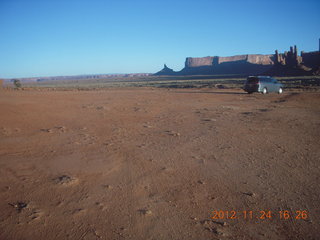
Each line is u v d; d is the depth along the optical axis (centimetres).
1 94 2173
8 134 820
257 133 833
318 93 2433
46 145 696
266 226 327
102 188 434
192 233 311
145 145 696
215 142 723
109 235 305
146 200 393
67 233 309
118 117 1163
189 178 476
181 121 1056
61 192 418
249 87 2498
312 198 399
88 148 669
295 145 694
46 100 1788
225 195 410
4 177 478
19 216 345
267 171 509
